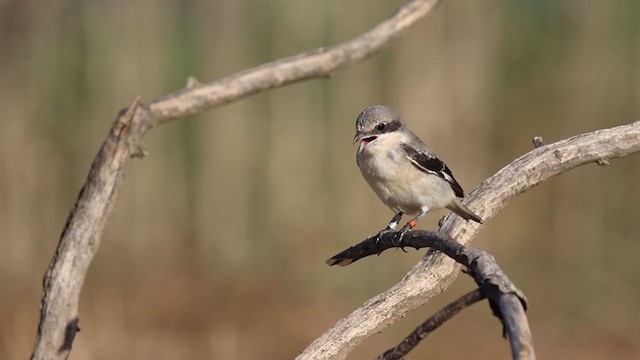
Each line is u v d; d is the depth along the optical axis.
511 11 15.94
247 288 15.18
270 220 15.71
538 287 15.37
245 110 15.75
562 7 16.14
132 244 15.45
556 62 16.05
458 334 14.46
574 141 5.77
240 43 15.55
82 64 15.58
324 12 15.41
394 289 5.34
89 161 15.47
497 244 15.81
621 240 15.43
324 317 14.63
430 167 7.11
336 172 15.57
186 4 15.72
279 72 7.33
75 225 6.17
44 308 6.02
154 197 15.66
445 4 15.37
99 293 14.30
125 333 13.39
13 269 14.64
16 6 15.34
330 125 15.59
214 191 15.74
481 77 15.55
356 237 15.37
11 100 15.21
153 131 15.71
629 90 15.76
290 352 13.52
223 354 13.38
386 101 15.30
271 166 15.70
